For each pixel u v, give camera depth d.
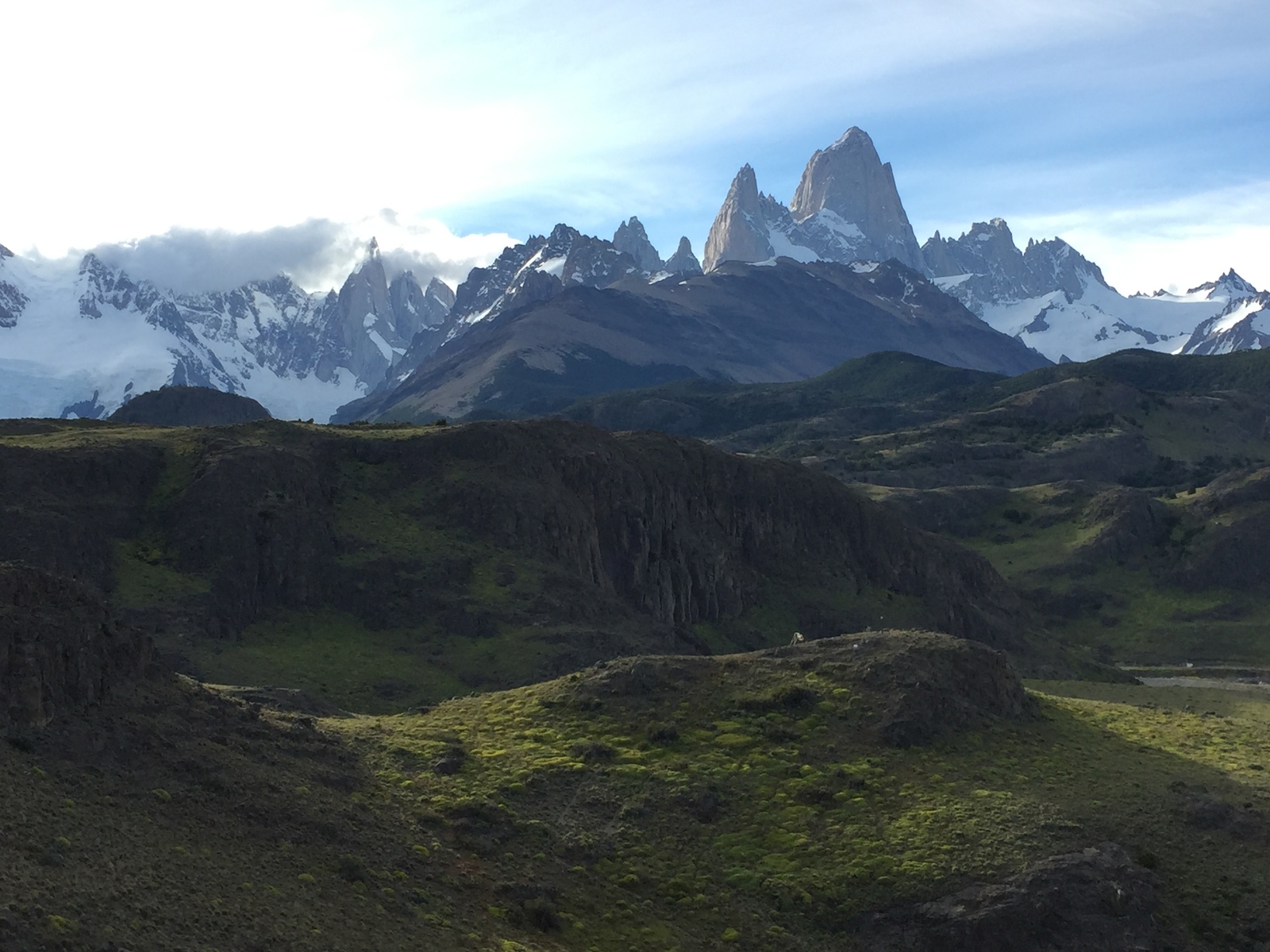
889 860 78.69
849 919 75.19
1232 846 84.31
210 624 140.12
